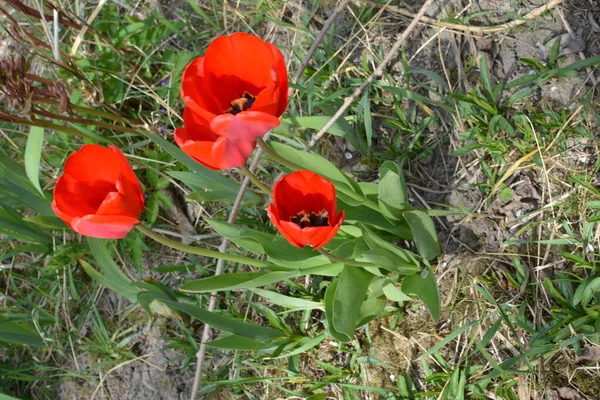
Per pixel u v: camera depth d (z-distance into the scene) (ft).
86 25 4.29
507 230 3.85
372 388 3.89
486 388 3.75
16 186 4.12
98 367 4.46
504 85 3.99
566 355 3.66
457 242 3.91
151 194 4.42
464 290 3.85
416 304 3.92
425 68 4.16
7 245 4.70
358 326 3.73
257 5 4.43
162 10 4.75
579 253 3.73
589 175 3.75
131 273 4.47
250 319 4.18
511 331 3.72
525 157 3.81
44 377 4.52
